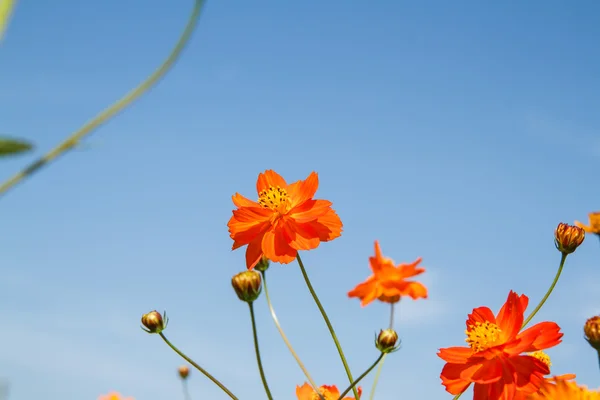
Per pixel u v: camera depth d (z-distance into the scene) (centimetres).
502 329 64
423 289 72
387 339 65
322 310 66
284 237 70
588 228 74
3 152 33
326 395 71
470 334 64
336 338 65
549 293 66
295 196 73
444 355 64
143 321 67
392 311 72
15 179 35
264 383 65
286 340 66
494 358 64
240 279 66
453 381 64
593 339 63
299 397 71
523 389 63
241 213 71
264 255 70
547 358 69
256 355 65
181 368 84
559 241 66
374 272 72
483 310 65
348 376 65
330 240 70
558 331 63
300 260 69
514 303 64
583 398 59
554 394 59
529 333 63
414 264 72
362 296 72
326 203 71
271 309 66
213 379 66
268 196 71
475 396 64
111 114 38
